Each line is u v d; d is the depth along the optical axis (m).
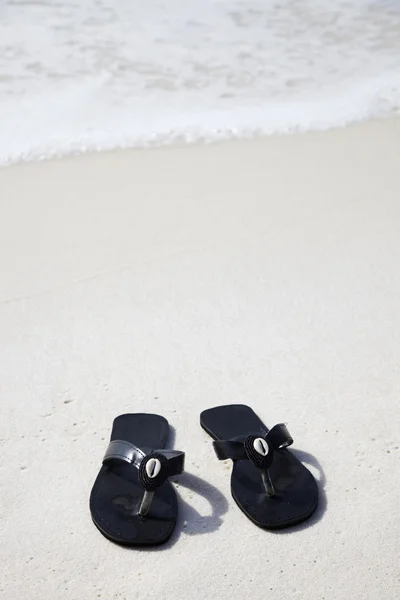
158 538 1.88
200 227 3.43
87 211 3.58
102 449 2.21
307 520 1.96
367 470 2.13
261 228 3.41
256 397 2.41
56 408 2.36
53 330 2.72
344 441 2.23
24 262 3.15
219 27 5.95
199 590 1.78
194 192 3.76
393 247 3.26
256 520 1.92
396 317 2.80
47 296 2.92
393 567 1.84
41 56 5.32
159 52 5.48
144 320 2.78
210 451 2.20
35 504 2.02
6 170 3.94
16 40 5.55
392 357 2.59
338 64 5.41
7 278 3.04
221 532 1.93
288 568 1.83
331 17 6.23
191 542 1.90
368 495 2.04
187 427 2.29
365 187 3.80
